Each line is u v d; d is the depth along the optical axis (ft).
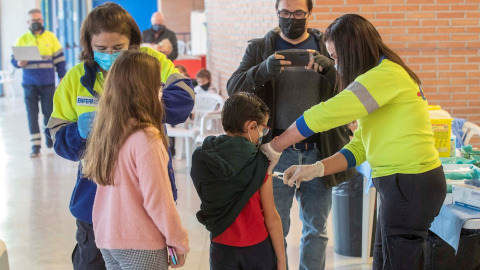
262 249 8.70
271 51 11.51
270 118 11.14
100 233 8.08
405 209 8.29
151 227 7.81
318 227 11.35
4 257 7.96
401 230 8.39
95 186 8.90
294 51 10.54
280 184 11.22
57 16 49.75
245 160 8.39
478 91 20.17
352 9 19.39
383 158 8.38
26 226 17.30
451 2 19.61
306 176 9.14
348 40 8.45
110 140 7.68
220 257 8.75
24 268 14.28
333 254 14.53
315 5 19.24
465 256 10.94
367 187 12.19
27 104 26.50
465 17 19.70
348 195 14.02
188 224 17.13
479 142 20.49
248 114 8.60
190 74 35.58
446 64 20.01
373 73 8.21
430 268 11.00
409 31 19.72
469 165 11.18
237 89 11.18
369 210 13.70
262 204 8.81
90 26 8.79
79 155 8.90
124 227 7.79
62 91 9.16
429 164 8.30
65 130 9.07
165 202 7.62
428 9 19.62
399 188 8.27
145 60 7.79
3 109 40.60
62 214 18.35
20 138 30.78
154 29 34.04
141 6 65.62
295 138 8.45
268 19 21.90
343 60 8.56
